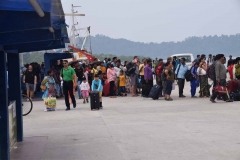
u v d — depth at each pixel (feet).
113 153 26.91
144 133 33.47
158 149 27.53
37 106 59.82
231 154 25.59
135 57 74.02
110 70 69.51
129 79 76.48
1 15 17.62
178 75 64.39
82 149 28.58
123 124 38.60
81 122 41.04
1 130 23.89
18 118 31.76
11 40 21.36
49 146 30.09
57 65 79.77
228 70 57.31
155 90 61.98
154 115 44.14
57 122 41.96
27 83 71.31
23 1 15.87
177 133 33.01
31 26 17.69
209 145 28.32
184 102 56.39
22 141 32.14
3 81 23.79
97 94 51.42
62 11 18.47
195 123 37.76
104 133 34.24
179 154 25.95
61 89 75.66
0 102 23.82
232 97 54.80
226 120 38.93
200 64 62.59
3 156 23.97
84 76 64.13
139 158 25.29
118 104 57.72
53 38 21.56
